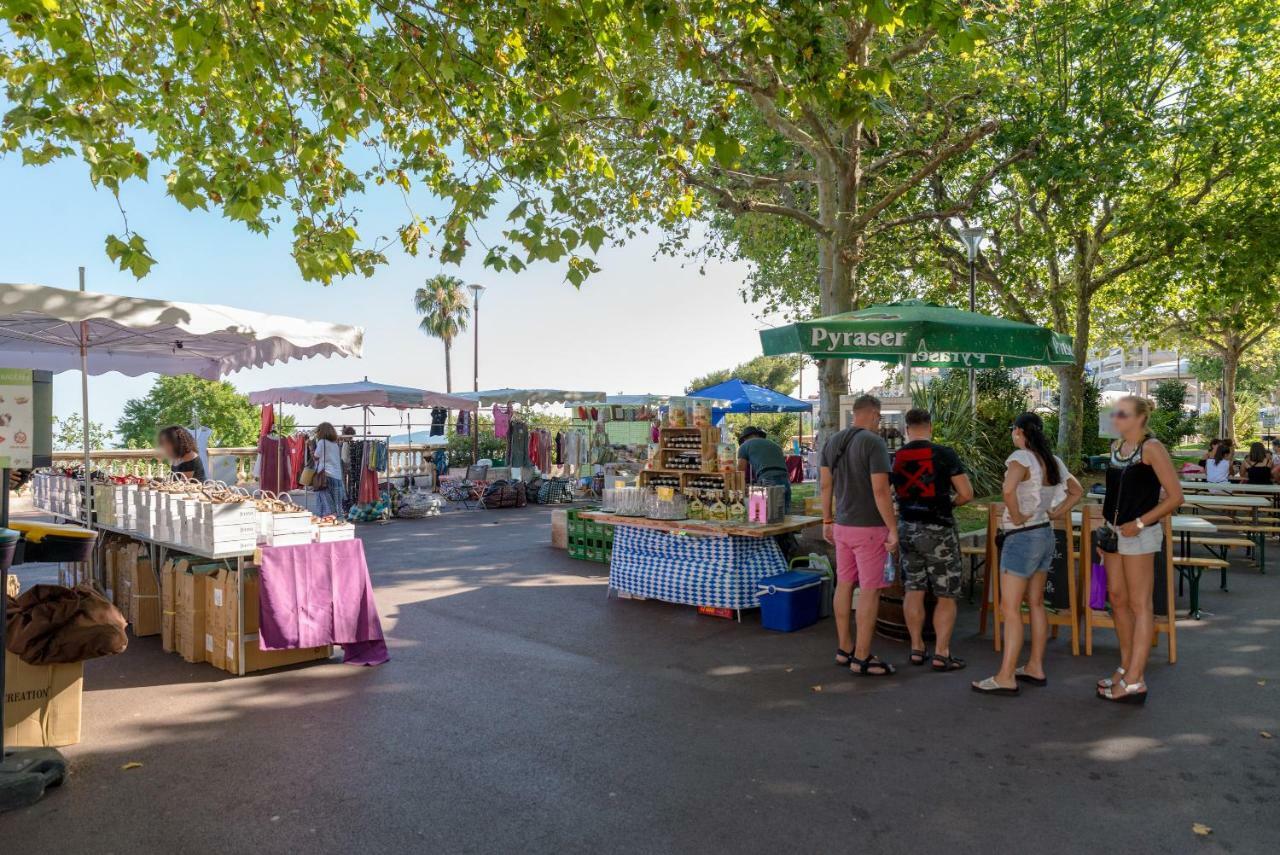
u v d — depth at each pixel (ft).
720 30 31.01
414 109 23.38
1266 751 13.62
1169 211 50.26
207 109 23.15
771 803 11.87
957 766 13.14
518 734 14.65
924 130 43.52
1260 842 10.67
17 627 13.76
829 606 24.25
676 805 11.82
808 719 15.34
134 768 13.24
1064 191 44.78
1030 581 17.24
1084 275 57.21
